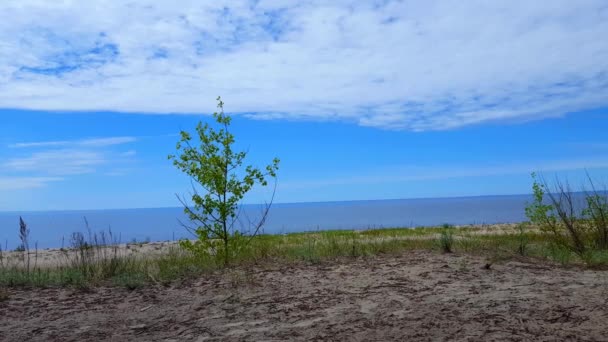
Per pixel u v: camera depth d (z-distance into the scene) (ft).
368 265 26.50
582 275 22.58
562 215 31.86
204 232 31.60
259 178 32.86
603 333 13.76
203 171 31.96
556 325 14.62
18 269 28.02
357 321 15.87
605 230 31.09
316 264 27.50
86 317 17.63
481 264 25.82
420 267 25.20
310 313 17.11
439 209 604.08
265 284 22.25
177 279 24.26
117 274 25.48
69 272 25.22
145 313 18.02
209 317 17.15
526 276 22.39
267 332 15.16
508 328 14.49
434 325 15.06
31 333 15.84
